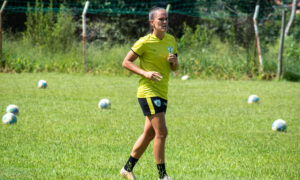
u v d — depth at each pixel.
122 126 24.78
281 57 57.97
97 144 20.17
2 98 34.41
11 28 76.38
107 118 27.23
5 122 24.28
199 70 59.25
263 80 57.66
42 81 42.12
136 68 14.03
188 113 30.36
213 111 31.52
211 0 86.19
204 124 26.30
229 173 16.03
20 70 58.03
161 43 14.48
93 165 16.53
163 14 14.09
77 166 16.31
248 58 59.38
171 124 26.09
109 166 16.44
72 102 33.56
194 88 46.38
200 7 85.81
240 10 85.81
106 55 61.72
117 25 77.50
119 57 60.69
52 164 16.47
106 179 14.69
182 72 59.31
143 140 14.54
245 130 25.02
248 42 60.88
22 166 16.14
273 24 85.19
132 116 28.25
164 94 14.45
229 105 34.72
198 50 61.31
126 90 42.56
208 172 16.12
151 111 14.02
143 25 79.06
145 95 14.16
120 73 58.44
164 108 14.27
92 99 35.66
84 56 59.38
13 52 60.84
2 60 58.16
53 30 65.50
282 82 55.31
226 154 19.06
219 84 50.97
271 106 34.84
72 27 65.12
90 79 51.97
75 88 42.97
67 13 70.69
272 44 74.88
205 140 21.88
